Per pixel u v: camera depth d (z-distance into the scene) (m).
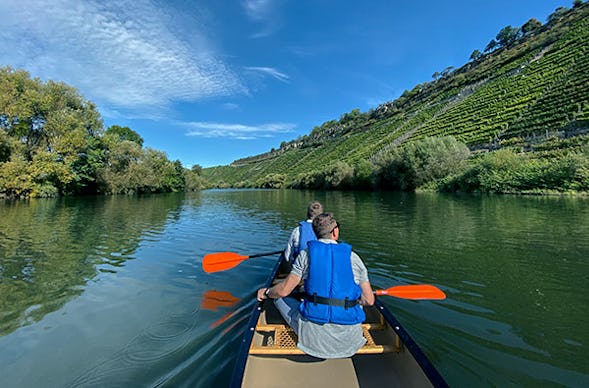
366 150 59.78
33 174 23.61
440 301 4.21
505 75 55.41
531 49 59.28
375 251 6.88
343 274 2.37
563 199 16.83
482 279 5.10
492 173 23.44
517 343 3.17
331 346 2.34
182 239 8.67
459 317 3.74
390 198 22.81
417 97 86.88
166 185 44.38
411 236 8.40
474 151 35.38
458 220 10.91
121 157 34.62
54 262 6.26
